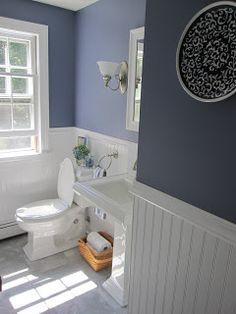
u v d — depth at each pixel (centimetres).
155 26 112
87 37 248
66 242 257
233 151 89
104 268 227
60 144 281
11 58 242
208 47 91
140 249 134
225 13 85
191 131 103
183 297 112
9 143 260
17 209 239
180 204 109
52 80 263
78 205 251
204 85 94
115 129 227
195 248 105
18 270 221
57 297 194
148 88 119
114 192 191
